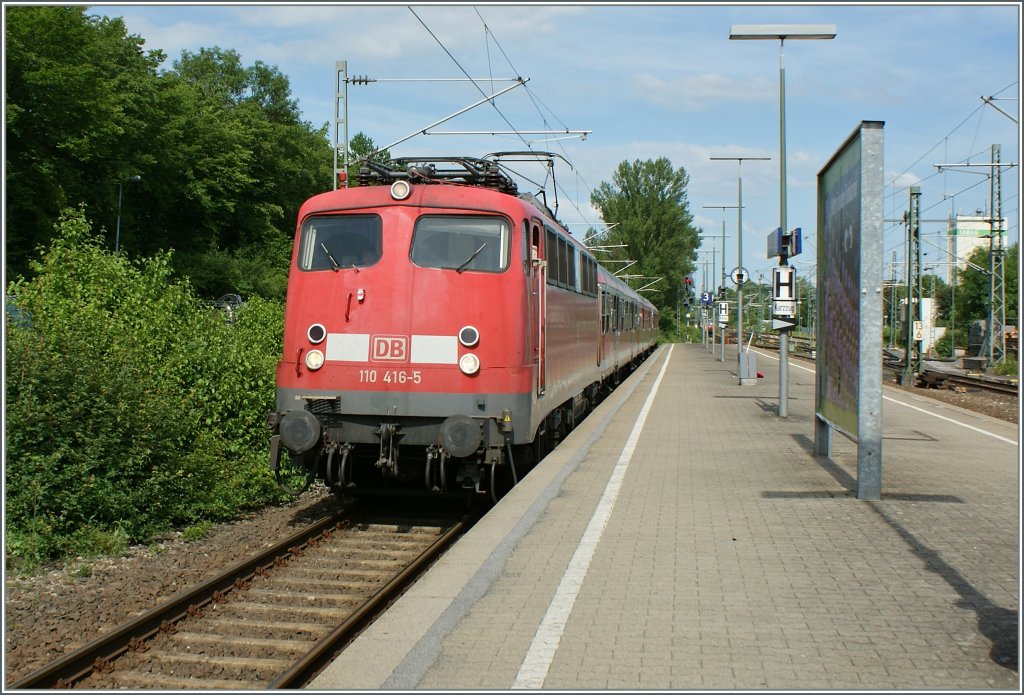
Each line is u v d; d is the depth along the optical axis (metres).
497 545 8.19
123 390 11.01
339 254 10.84
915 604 6.58
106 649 6.86
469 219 10.76
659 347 75.75
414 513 11.88
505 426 10.38
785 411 19.59
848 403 11.12
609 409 21.30
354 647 5.71
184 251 56.94
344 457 10.55
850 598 6.73
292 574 9.06
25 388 10.21
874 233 10.08
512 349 10.53
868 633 5.99
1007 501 10.27
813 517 9.49
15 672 6.61
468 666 5.47
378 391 10.41
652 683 5.20
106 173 44.28
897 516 9.50
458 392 10.34
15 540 9.38
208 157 57.78
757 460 13.47
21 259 35.06
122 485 10.56
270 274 59.34
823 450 13.74
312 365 10.62
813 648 5.73
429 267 10.59
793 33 20.19
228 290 56.12
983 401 28.45
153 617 7.43
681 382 31.67
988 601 6.65
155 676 6.49
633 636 5.96
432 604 6.51
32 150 36.28
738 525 9.15
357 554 9.84
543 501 10.18
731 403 23.27
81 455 10.24
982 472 12.30
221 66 76.81
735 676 5.30
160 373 12.70
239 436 13.65
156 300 14.90
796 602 6.65
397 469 10.54
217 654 6.98
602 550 8.18
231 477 12.29
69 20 37.34
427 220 10.76
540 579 7.29
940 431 17.31
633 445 15.16
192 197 55.31
